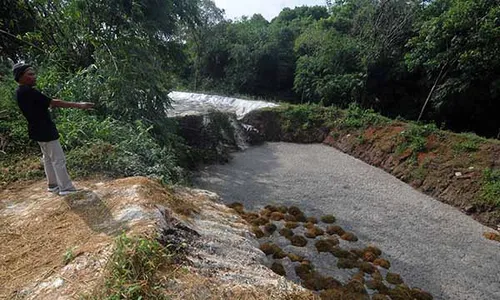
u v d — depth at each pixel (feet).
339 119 48.75
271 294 8.94
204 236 12.66
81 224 11.21
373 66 53.21
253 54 76.84
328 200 30.76
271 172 37.99
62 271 8.70
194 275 8.82
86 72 25.02
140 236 9.40
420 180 33.37
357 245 23.50
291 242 23.17
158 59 34.99
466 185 29.78
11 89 21.88
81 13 27.58
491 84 38.81
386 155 38.99
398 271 20.83
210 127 45.78
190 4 39.65
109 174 16.43
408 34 51.62
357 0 65.92
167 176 19.13
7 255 9.84
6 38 29.43
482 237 24.98
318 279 19.01
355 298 17.35
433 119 47.42
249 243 14.49
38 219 11.74
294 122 51.72
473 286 19.80
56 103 12.17
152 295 7.36
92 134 19.43
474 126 44.55
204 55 81.76
